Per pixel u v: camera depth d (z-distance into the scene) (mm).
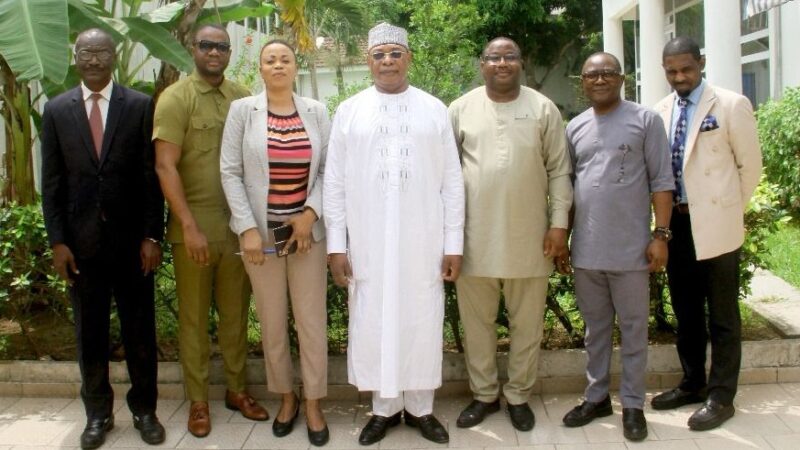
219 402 4125
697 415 3586
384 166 3426
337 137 3498
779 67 9867
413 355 3508
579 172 3557
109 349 3977
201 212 3617
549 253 3551
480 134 3547
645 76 11383
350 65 16750
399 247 3439
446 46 11867
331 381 4160
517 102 3551
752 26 10727
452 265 3510
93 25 4762
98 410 3637
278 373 3674
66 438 3699
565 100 26188
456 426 3732
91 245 3416
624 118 3441
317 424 3637
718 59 8398
